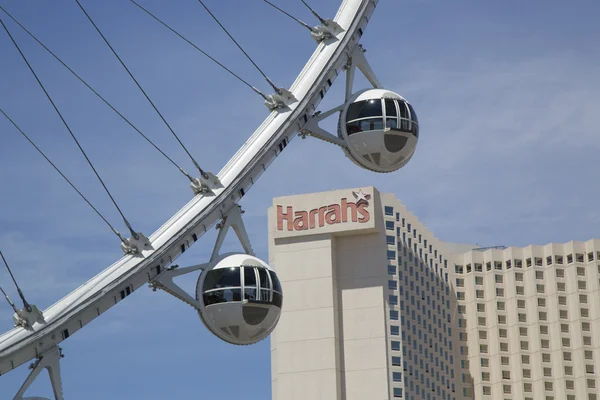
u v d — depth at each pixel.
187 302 99.25
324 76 107.56
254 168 103.88
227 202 102.25
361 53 110.50
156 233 99.88
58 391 93.12
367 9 111.19
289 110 106.19
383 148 107.81
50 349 93.62
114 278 96.62
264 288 99.38
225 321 98.94
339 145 108.69
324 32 109.19
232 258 100.12
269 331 101.25
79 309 94.69
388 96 108.69
